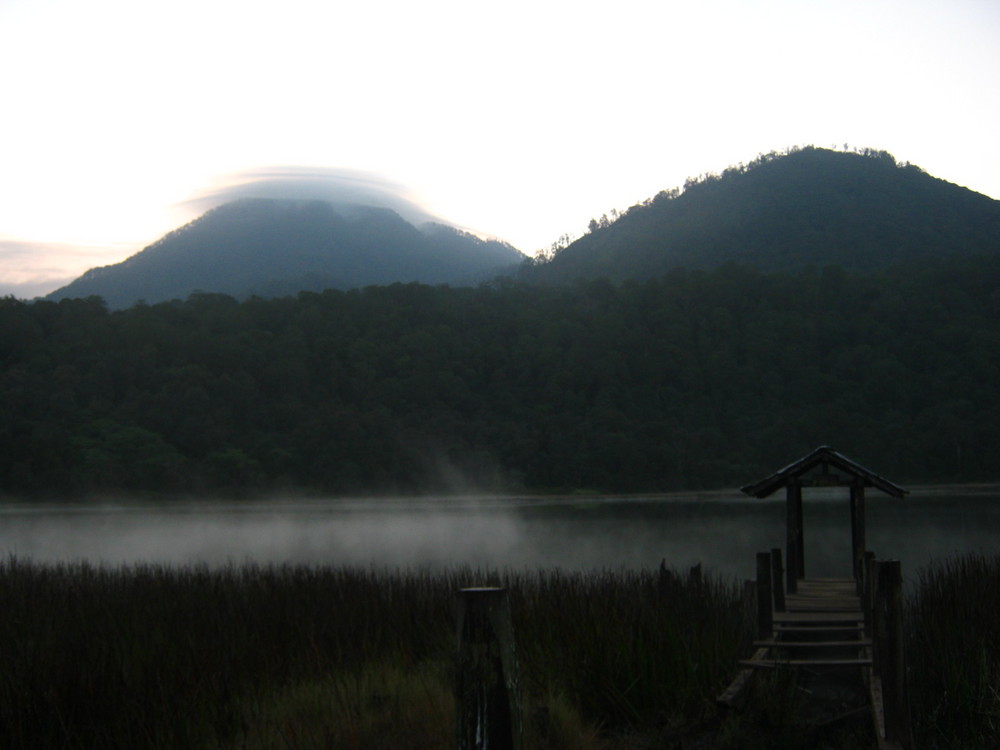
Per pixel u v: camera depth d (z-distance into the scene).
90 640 8.60
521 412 82.88
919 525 39.28
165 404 73.88
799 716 8.20
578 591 11.48
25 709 6.51
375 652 8.88
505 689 3.75
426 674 8.02
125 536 41.38
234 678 7.89
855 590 11.90
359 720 6.63
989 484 70.62
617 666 8.10
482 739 3.72
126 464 67.06
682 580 13.03
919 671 9.05
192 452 71.44
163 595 12.12
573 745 6.86
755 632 9.34
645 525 43.91
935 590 11.77
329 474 70.75
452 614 10.15
